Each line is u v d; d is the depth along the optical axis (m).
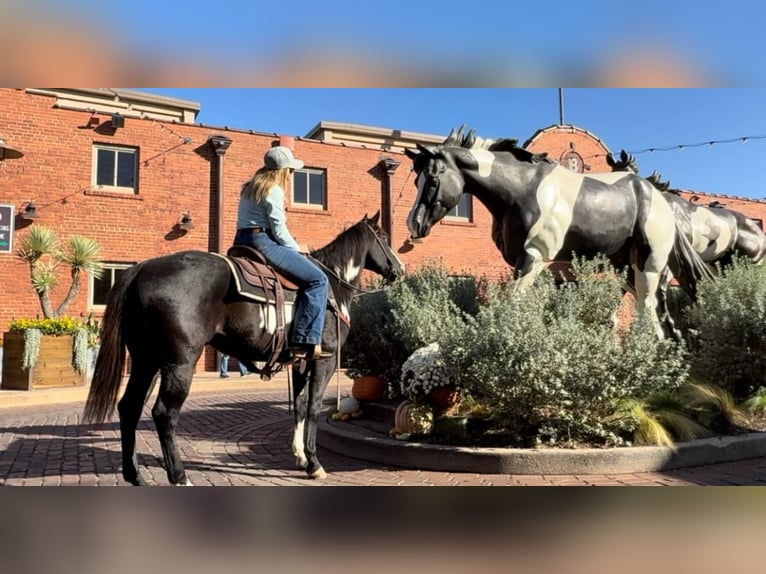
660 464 4.90
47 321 11.36
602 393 4.89
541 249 6.38
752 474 4.78
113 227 15.26
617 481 4.55
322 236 17.62
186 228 15.94
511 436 5.36
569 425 5.13
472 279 8.33
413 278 8.33
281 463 5.48
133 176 15.75
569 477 4.70
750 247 10.62
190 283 3.99
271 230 4.65
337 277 5.23
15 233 14.17
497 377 4.92
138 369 4.13
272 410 9.32
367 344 7.69
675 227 7.16
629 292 7.38
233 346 4.35
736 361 6.57
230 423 7.94
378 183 18.56
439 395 5.63
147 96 19.11
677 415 5.51
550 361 4.88
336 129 20.61
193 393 12.27
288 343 4.58
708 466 5.08
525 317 5.14
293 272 4.57
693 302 7.58
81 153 15.05
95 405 3.82
